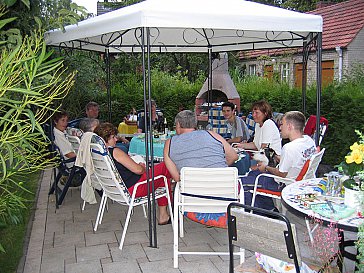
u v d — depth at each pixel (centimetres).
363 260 220
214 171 354
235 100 928
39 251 400
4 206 314
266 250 230
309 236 329
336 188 296
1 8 323
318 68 482
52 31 496
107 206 536
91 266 366
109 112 795
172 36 779
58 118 537
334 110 691
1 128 314
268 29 427
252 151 547
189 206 368
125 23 393
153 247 404
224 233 439
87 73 951
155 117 709
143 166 443
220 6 445
